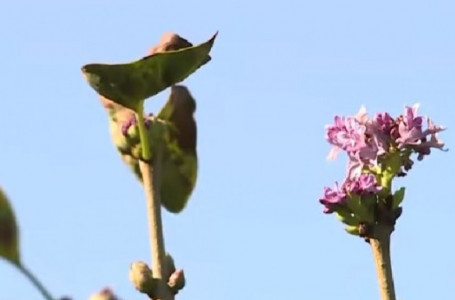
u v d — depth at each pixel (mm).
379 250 1177
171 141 1021
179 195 1026
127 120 1001
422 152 1195
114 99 992
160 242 991
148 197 999
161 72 992
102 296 840
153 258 989
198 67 989
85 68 988
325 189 1185
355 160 1193
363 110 1203
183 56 986
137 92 993
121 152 1004
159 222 995
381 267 1174
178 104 1020
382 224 1177
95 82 989
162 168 1021
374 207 1181
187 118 1020
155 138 1001
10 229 826
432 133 1197
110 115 1006
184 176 1024
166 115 1020
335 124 1203
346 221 1176
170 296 983
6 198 827
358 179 1186
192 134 1021
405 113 1201
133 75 988
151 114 1020
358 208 1175
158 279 984
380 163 1192
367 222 1177
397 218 1179
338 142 1198
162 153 1004
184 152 1022
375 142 1195
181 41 989
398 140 1194
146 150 999
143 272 983
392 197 1181
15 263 826
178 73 993
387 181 1188
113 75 985
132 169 1010
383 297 1171
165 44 988
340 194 1177
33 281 828
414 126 1195
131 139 999
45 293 828
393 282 1171
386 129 1201
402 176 1189
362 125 1200
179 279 984
